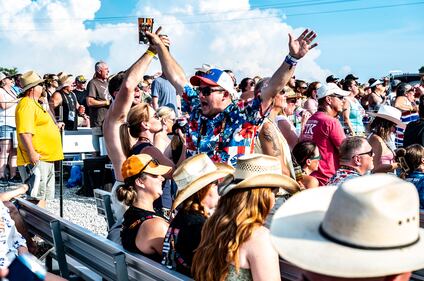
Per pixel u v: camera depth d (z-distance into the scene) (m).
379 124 7.02
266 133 4.76
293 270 3.34
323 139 6.05
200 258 2.90
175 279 2.90
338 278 1.70
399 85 11.30
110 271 3.75
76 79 13.58
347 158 4.99
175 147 5.14
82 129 11.59
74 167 11.52
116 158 4.91
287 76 3.81
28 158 7.31
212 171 3.37
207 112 4.10
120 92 4.77
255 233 2.79
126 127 4.86
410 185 1.70
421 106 6.97
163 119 5.96
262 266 2.75
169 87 10.10
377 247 1.66
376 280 1.67
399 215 1.65
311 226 1.82
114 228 4.38
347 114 9.90
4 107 10.40
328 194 1.95
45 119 7.51
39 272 1.63
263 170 2.96
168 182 5.17
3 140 10.41
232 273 2.80
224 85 4.04
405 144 7.08
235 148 3.99
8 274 1.61
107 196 5.50
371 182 1.76
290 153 5.26
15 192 5.27
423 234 1.81
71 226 4.14
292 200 1.93
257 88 5.24
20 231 5.07
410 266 1.62
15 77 13.70
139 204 3.77
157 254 3.54
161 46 4.82
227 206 2.88
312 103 10.13
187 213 3.35
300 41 3.79
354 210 1.67
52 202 9.86
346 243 1.69
